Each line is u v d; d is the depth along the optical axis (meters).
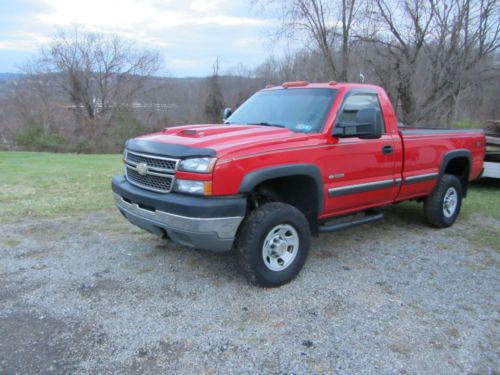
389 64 16.69
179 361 2.97
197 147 3.69
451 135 6.03
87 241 5.30
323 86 4.93
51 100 36.09
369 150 4.79
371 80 17.56
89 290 3.97
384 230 6.11
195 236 3.61
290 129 4.46
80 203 7.33
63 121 35.12
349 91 4.77
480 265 4.80
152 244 5.21
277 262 4.12
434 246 5.43
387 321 3.54
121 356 3.01
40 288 4.00
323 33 16.91
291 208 4.09
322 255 5.03
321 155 4.28
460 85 15.72
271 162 3.87
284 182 4.37
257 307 3.72
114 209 6.93
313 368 2.93
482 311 3.74
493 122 10.41
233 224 3.68
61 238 5.41
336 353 3.09
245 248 3.86
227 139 3.88
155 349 3.10
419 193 5.71
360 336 3.31
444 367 2.97
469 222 6.59
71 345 3.12
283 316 3.58
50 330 3.30
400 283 4.28
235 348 3.13
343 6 16.41
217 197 3.62
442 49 15.52
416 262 4.86
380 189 5.01
